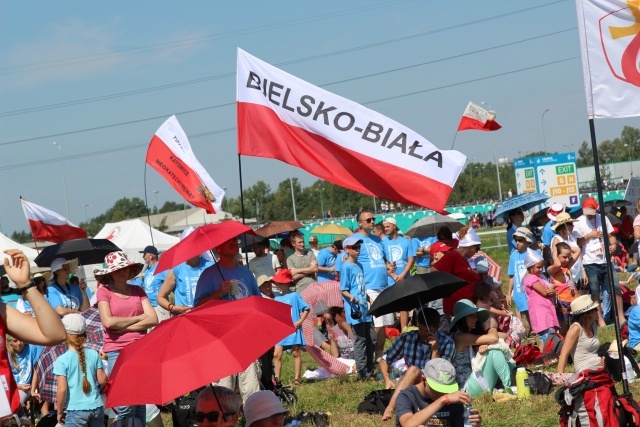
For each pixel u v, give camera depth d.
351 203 142.88
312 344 14.32
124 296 9.55
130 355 5.70
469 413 7.44
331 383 13.58
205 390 6.51
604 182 95.88
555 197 26.22
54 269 13.18
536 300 13.38
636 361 12.20
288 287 13.98
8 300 14.90
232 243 9.48
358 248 13.73
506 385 11.58
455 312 10.50
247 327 5.82
